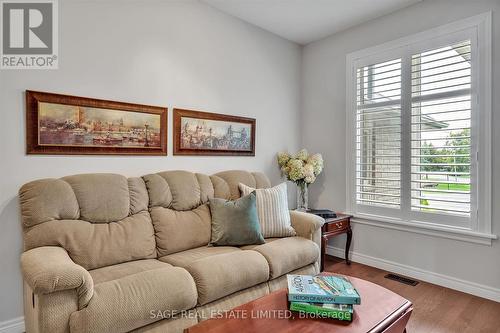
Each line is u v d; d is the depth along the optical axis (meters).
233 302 1.89
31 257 1.54
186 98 2.82
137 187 2.28
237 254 2.01
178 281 1.63
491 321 2.14
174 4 2.72
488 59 2.46
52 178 2.04
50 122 2.09
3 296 1.95
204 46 2.94
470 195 2.57
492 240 2.45
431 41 2.79
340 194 3.57
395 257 3.07
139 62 2.51
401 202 3.02
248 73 3.35
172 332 1.60
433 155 2.80
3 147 1.93
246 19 3.26
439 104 2.75
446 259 2.72
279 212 2.63
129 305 1.43
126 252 2.00
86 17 2.24
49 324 1.29
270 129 3.61
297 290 1.46
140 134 2.52
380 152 3.19
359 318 1.36
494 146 2.44
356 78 3.39
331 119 3.65
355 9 3.03
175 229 2.26
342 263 3.36
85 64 2.24
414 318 2.19
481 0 2.49
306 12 3.09
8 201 1.95
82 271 1.38
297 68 3.91
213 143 3.03
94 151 2.28
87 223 1.97
